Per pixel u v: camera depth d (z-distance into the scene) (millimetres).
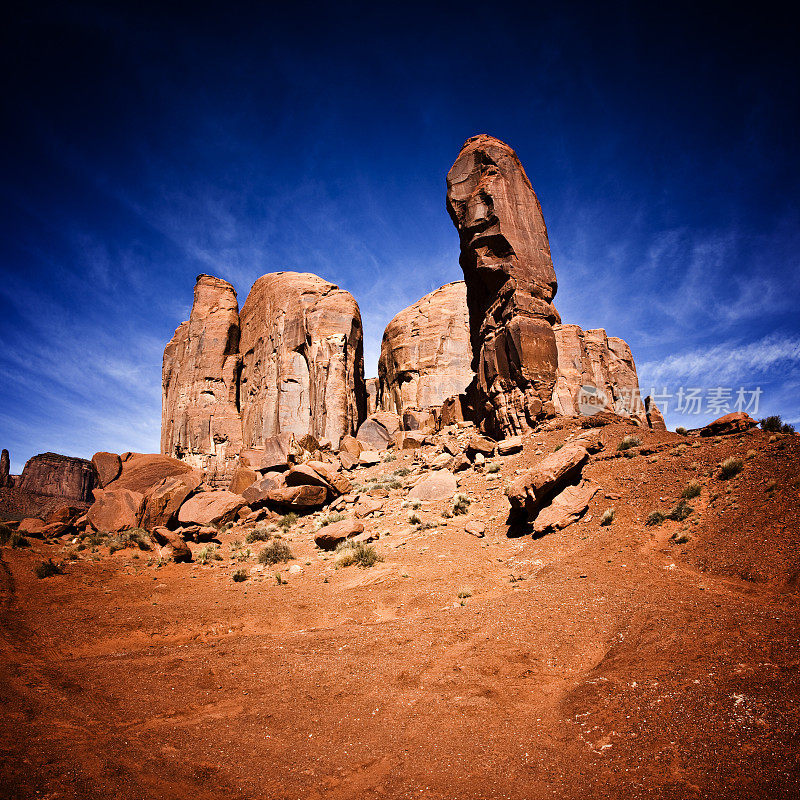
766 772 4539
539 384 26750
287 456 33562
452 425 37219
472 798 4980
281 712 7117
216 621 11883
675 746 5215
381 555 16344
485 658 8258
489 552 15398
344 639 9852
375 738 6281
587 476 17984
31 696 7539
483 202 29984
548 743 5773
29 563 17219
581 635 8539
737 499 12719
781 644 6570
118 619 11828
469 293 34312
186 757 5969
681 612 8414
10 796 4887
